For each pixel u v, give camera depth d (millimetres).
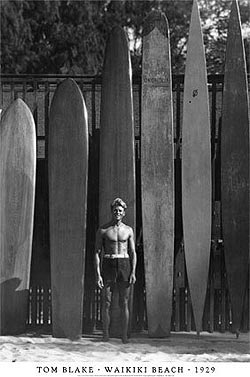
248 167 8867
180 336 8766
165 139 8898
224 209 8867
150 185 8859
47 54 21984
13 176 8945
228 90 8953
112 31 9008
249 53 20703
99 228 8227
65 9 22641
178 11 24562
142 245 8969
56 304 8688
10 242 8867
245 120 8898
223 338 8680
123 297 8273
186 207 8898
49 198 8836
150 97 8945
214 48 25000
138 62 22547
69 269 8711
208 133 8930
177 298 8961
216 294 9008
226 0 25625
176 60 24031
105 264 8148
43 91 9797
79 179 8797
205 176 8914
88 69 22016
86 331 8984
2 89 9531
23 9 22219
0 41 21531
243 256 8820
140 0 23766
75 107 8883
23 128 8977
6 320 8766
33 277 9133
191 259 8844
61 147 8867
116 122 8867
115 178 8812
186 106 9000
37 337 8680
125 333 8352
